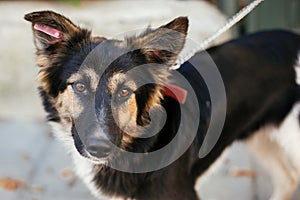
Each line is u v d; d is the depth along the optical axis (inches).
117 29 87.1
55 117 56.7
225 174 72.4
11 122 81.2
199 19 90.7
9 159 75.0
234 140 63.4
